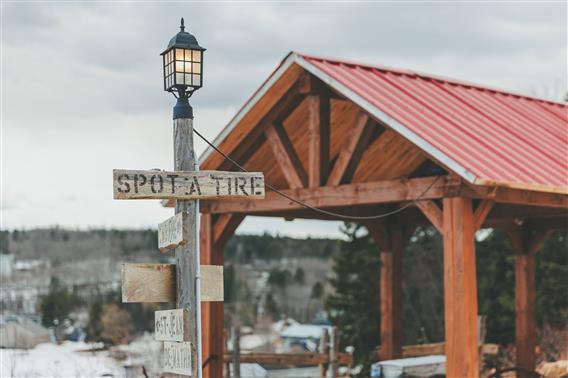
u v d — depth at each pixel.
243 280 78.38
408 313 35.22
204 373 16.39
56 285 65.19
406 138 13.02
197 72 8.70
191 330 8.28
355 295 34.41
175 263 8.50
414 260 35.41
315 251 92.69
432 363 17.12
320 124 14.64
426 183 13.27
